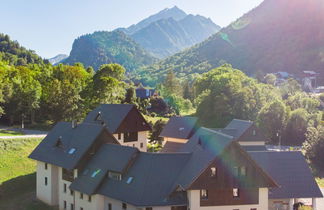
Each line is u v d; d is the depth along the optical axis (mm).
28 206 57500
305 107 142125
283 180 49594
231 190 42500
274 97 133750
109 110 78875
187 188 40562
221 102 122812
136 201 41750
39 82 123188
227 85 126188
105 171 47938
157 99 164000
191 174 42406
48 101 107750
